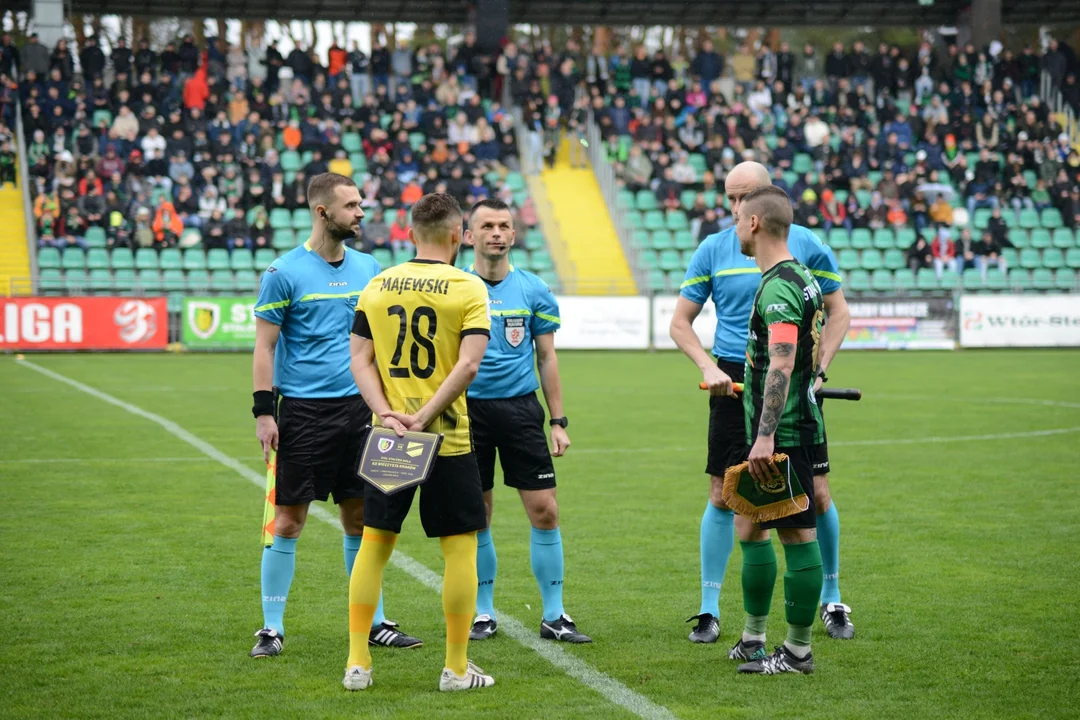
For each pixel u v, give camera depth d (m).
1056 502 11.37
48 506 11.05
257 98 36.97
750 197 6.45
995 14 42.31
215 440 15.47
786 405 6.25
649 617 7.59
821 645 6.93
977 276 36.16
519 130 40.78
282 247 34.28
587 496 11.91
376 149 35.81
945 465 13.68
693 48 45.44
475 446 7.36
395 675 6.38
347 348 7.18
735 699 5.93
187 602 7.79
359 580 6.13
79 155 33.97
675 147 38.69
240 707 5.79
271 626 6.81
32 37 36.09
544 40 44.31
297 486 6.99
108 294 30.19
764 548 6.54
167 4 38.88
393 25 42.19
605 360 29.58
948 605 7.72
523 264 35.53
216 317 30.92
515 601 8.01
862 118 41.31
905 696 5.96
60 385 22.28
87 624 7.25
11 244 33.28
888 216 37.41
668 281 35.62
